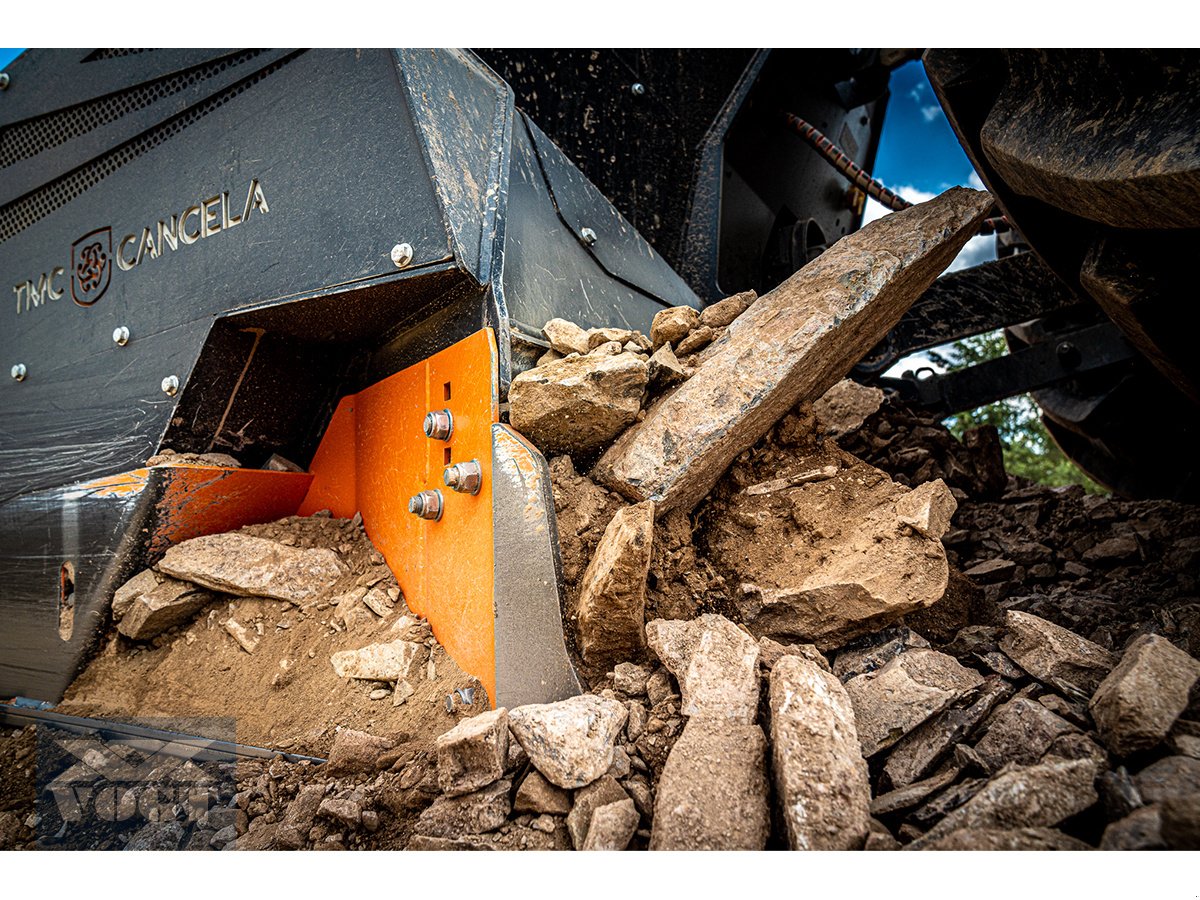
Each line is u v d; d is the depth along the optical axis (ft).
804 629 2.17
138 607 2.78
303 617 2.72
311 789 2.03
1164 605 2.74
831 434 3.69
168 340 2.96
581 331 2.60
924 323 4.71
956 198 2.57
